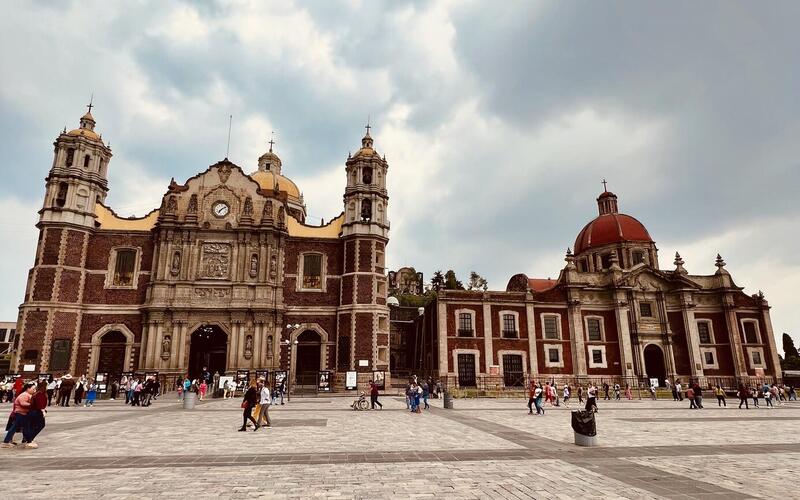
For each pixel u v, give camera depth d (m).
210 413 28.27
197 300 49.97
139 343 49.59
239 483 10.42
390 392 50.09
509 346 54.69
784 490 10.00
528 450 14.98
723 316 60.38
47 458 13.50
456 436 18.22
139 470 11.80
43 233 48.75
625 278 58.78
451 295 54.84
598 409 33.94
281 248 53.88
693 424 23.31
